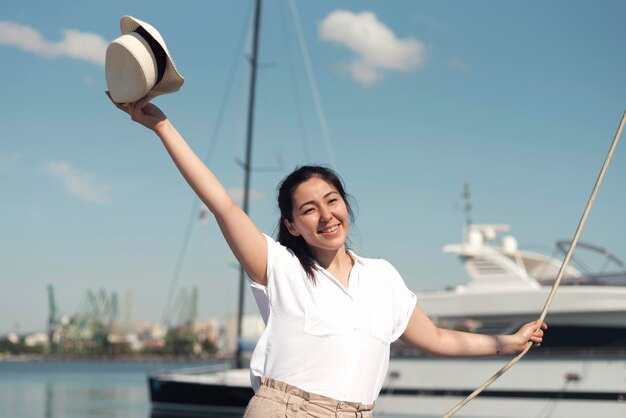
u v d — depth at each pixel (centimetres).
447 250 2286
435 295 2280
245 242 280
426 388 2212
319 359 276
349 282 289
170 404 2591
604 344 2080
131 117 279
